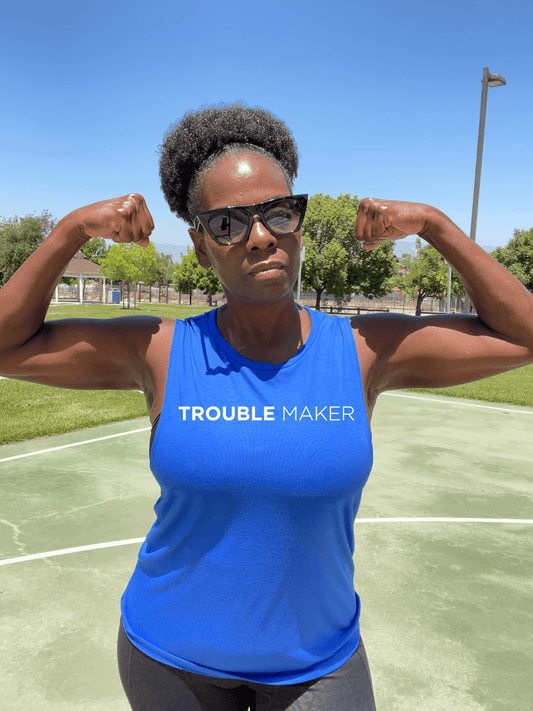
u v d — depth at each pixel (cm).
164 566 123
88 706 253
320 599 119
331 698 120
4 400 1062
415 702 256
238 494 111
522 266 4269
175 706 122
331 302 6312
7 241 5144
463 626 320
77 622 321
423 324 131
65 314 3328
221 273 117
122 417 913
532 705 256
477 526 473
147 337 127
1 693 261
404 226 121
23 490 550
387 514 498
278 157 133
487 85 1409
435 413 978
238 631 116
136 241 121
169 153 133
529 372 1727
